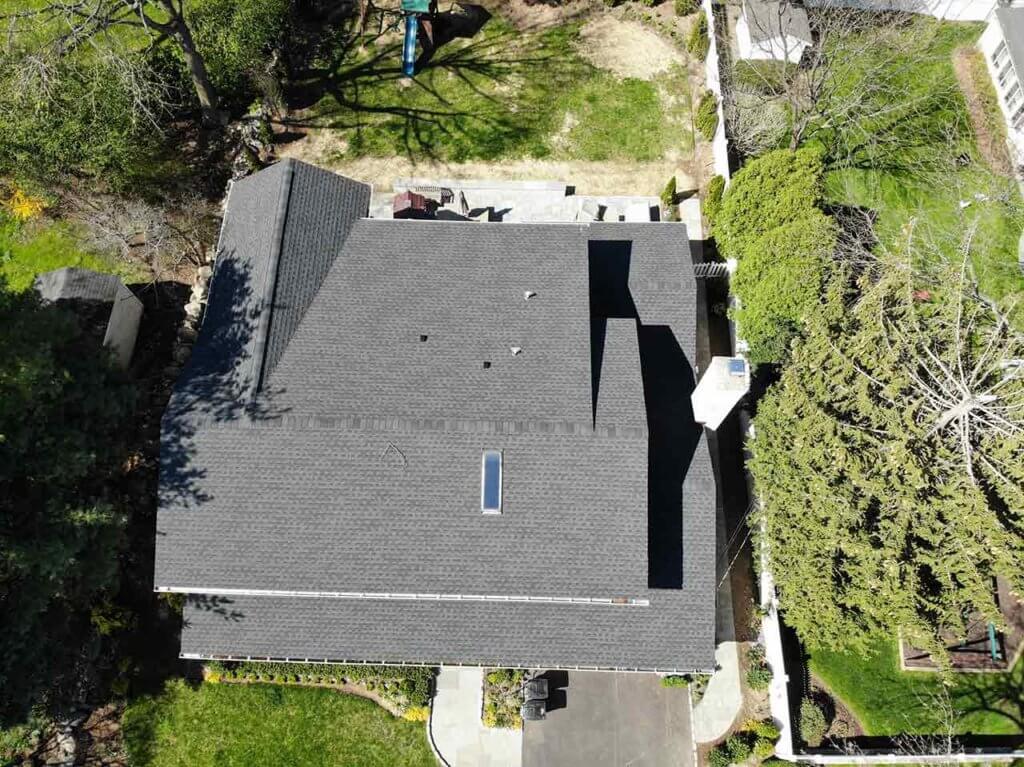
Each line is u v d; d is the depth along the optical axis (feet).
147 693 91.45
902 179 121.70
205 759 89.76
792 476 82.53
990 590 76.18
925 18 135.74
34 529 75.20
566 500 77.82
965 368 86.17
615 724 90.89
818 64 118.52
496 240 93.25
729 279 108.99
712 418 87.61
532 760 89.76
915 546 79.00
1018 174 121.29
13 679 76.74
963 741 89.40
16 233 115.34
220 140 124.67
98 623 89.51
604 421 79.30
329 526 78.23
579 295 87.45
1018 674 92.58
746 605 96.02
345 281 88.79
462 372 81.71
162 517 78.95
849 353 84.89
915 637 75.25
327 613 81.20
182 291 111.96
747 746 88.28
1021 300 92.02
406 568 77.87
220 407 80.38
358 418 78.38
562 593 77.30
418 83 132.16
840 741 89.35
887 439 80.79
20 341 73.51
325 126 127.85
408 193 109.60
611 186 123.03
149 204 116.47
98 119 104.78
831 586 78.64
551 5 139.44
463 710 91.56
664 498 84.48
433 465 78.18
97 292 99.81
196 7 129.59
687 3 136.26
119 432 97.09
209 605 81.87
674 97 130.52
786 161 97.71
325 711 91.50
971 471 75.66
